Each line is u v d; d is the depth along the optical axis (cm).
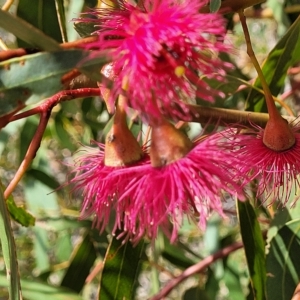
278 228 31
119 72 20
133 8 21
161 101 20
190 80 20
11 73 20
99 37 20
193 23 20
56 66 19
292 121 26
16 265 23
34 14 30
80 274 40
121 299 30
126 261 30
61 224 42
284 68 31
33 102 20
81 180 24
